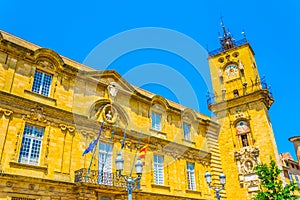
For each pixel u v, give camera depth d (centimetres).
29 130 1939
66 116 2136
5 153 1752
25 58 2078
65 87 2244
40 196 1780
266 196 1939
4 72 1933
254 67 3716
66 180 1953
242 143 3241
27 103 1948
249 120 3256
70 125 2138
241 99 3391
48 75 2203
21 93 1969
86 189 1936
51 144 1984
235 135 3297
